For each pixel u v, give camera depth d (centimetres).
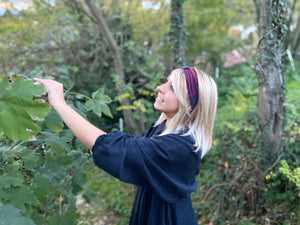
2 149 93
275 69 224
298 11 816
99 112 98
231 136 280
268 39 216
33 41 436
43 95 91
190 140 103
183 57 316
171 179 97
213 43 724
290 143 242
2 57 421
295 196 214
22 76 96
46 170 98
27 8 413
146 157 92
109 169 87
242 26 788
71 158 103
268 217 225
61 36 447
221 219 239
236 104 299
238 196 239
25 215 82
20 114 70
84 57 462
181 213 118
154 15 526
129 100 336
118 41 496
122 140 92
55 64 425
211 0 715
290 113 259
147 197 118
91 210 296
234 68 650
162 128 122
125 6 527
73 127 88
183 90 107
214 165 308
